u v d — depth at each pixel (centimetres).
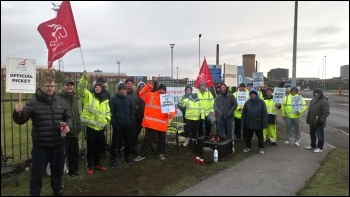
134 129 876
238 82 1755
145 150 827
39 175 530
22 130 1309
